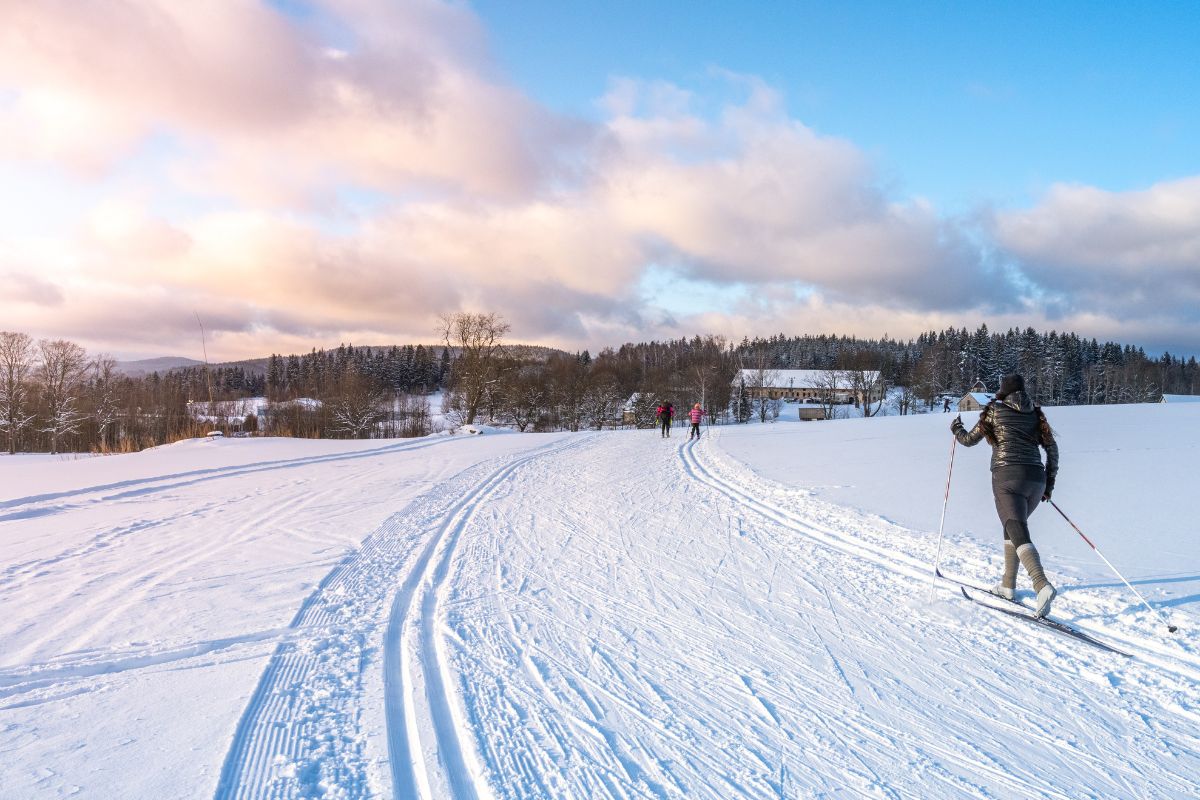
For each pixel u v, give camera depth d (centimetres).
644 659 414
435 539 751
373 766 292
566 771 290
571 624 475
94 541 753
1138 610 473
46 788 268
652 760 300
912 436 2003
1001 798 272
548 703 354
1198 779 286
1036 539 684
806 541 734
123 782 274
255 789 271
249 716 335
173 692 364
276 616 489
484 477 1309
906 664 407
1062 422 2114
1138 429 1845
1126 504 834
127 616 490
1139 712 345
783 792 276
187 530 812
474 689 369
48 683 375
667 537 757
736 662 410
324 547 714
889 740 319
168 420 4503
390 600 529
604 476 1315
